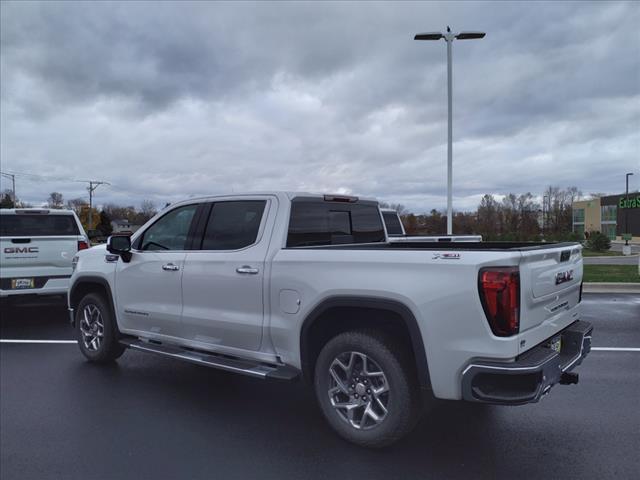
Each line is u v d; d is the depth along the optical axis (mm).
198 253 5074
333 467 3686
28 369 6199
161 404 5008
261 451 3961
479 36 20172
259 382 5742
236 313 4711
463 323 3479
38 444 4094
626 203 71438
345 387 4031
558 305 4160
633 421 4473
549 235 42875
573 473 3564
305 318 4191
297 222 4715
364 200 5699
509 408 4797
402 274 3713
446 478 3514
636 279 14359
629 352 6816
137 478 3543
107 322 6148
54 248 8898
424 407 3992
